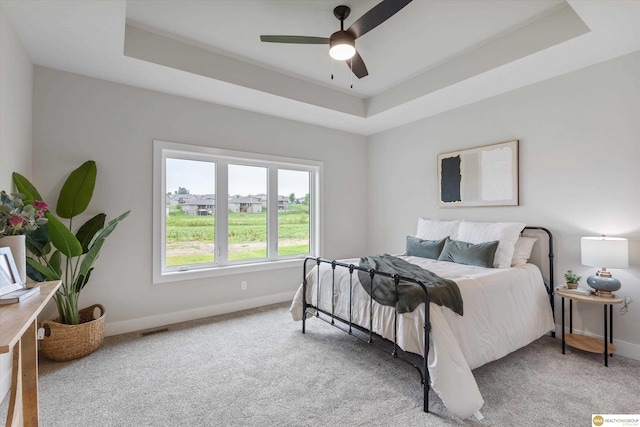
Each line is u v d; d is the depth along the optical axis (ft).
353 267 8.28
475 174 11.76
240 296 12.43
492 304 7.64
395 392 6.73
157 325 10.61
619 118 8.53
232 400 6.47
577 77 9.27
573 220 9.41
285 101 11.48
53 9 6.45
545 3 7.47
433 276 7.67
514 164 10.65
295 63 10.32
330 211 15.12
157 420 5.85
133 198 10.21
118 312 9.98
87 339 8.37
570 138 9.44
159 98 10.65
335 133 15.24
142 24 8.22
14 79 7.34
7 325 3.40
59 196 8.82
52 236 7.72
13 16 6.68
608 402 6.35
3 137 6.77
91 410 6.13
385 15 6.40
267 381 7.18
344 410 6.13
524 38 8.36
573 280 8.78
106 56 8.34
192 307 11.32
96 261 9.65
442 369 5.81
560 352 8.64
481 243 9.95
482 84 10.19
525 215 10.48
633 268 8.35
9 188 7.14
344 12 7.45
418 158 13.93
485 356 7.05
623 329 8.52
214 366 7.88
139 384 7.06
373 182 16.15
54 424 5.73
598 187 8.91
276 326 10.64
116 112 9.93
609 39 7.61
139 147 10.30
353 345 9.12
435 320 6.13
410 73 11.07
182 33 8.63
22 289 4.70
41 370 7.65
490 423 5.72
